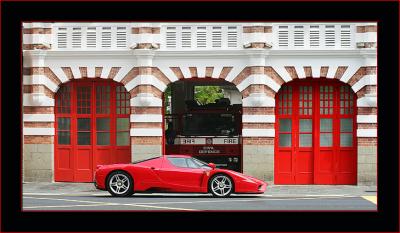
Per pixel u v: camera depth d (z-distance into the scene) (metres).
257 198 25.31
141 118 30.88
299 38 30.34
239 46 30.47
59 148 31.77
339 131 30.88
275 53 30.31
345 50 30.12
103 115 31.64
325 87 30.92
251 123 30.52
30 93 31.23
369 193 27.48
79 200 24.31
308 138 30.98
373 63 30.05
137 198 25.14
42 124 31.34
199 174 25.19
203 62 30.69
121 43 30.95
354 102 30.77
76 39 31.08
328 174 30.84
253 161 30.62
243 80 30.55
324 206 22.55
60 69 31.23
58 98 31.75
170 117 34.09
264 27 30.34
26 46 31.09
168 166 25.39
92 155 31.62
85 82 31.70
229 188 25.30
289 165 30.94
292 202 23.83
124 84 30.95
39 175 31.48
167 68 30.81
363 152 30.33
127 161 31.55
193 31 30.69
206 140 33.69
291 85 30.98
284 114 31.00
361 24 30.09
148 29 30.64
